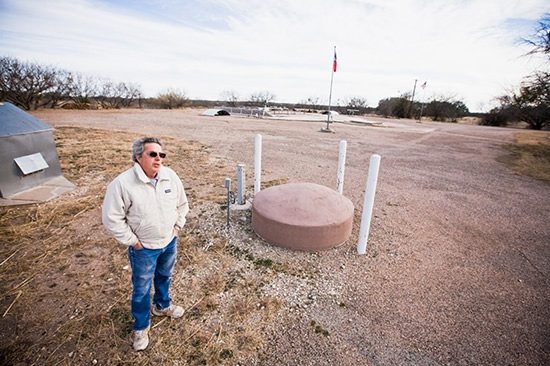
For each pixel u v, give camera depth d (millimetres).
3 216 4113
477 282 3262
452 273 3416
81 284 2873
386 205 5562
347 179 7195
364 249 3695
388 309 2744
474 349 2340
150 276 2090
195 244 3709
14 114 4805
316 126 20828
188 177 6504
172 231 2152
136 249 1983
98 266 3172
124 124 15086
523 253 3971
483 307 2850
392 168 8727
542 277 3420
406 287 3096
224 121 20828
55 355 2107
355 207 5383
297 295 2871
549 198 6449
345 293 2941
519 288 3189
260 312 2621
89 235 3781
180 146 9930
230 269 3232
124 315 2508
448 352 2297
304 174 7379
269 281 3062
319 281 3109
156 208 1962
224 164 7871
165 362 2100
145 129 13656
